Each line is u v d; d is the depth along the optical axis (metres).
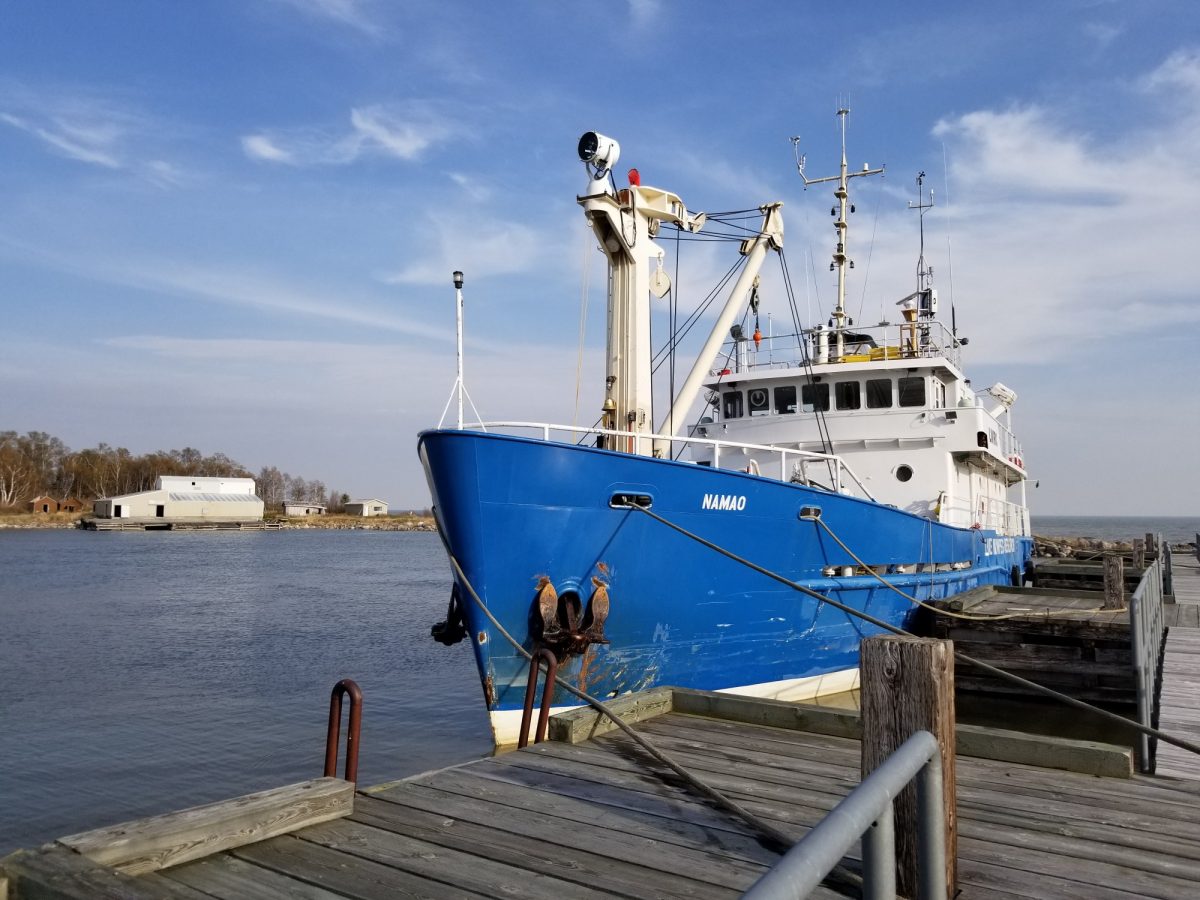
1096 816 4.98
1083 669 12.80
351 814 4.88
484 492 8.37
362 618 29.27
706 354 12.86
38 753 12.70
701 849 4.46
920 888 3.48
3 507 125.56
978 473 18.53
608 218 11.17
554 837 4.58
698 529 9.92
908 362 15.42
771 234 13.46
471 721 14.77
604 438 11.34
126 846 3.85
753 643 10.76
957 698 13.56
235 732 13.95
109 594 36.56
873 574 12.02
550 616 8.73
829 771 5.80
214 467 158.38
